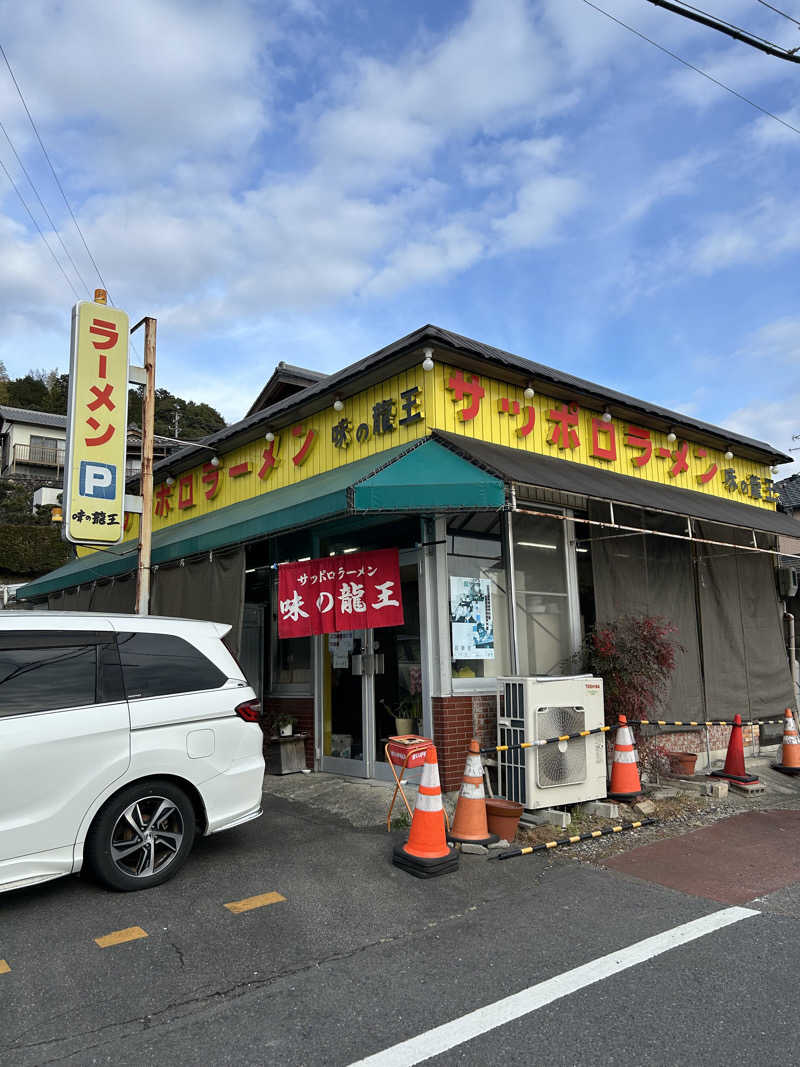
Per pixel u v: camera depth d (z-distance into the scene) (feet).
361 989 11.37
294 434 29.71
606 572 27.32
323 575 24.11
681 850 18.85
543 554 26.94
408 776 24.13
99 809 14.92
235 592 25.86
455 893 15.55
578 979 11.55
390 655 25.66
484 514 25.23
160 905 14.66
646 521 29.48
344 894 15.42
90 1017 10.59
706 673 30.37
